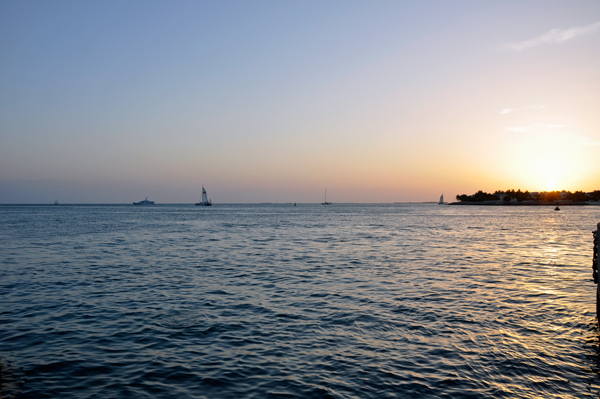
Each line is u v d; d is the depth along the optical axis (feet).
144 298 63.62
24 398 31.40
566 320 51.70
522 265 98.17
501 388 33.12
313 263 101.50
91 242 154.81
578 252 126.11
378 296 64.80
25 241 157.48
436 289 70.03
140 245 144.97
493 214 563.07
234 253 122.31
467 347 42.01
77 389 32.91
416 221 351.46
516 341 43.88
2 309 56.75
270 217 446.19
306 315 53.93
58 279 79.36
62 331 47.21
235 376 35.29
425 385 33.55
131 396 31.78
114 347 42.09
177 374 35.65
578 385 33.83
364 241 163.22
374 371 36.19
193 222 324.39
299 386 33.40
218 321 51.21
